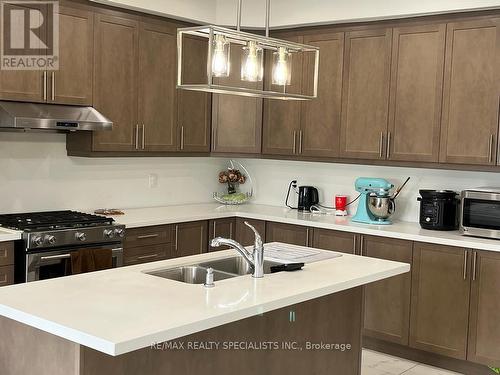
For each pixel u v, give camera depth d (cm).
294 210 553
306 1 504
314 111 516
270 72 535
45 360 231
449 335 430
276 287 271
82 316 220
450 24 444
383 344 470
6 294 248
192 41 525
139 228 457
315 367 328
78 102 441
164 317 222
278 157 540
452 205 456
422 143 461
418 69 461
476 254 413
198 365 262
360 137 493
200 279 317
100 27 453
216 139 552
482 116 432
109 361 226
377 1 467
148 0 474
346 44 496
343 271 307
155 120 500
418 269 440
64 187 477
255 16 526
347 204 538
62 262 398
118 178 517
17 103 409
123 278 280
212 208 549
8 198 443
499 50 423
